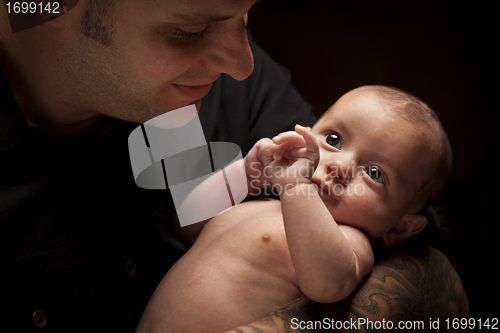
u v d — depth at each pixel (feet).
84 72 3.19
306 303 3.38
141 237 4.07
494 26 11.84
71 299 3.38
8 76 3.45
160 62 3.02
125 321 3.88
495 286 10.18
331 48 12.53
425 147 3.96
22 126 3.25
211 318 3.35
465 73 12.12
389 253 4.18
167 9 2.74
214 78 3.36
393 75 12.41
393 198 3.92
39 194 3.34
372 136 3.86
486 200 11.60
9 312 3.10
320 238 3.14
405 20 12.21
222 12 2.81
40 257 3.25
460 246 10.99
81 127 3.92
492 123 11.94
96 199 3.72
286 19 12.58
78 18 2.94
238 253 3.65
